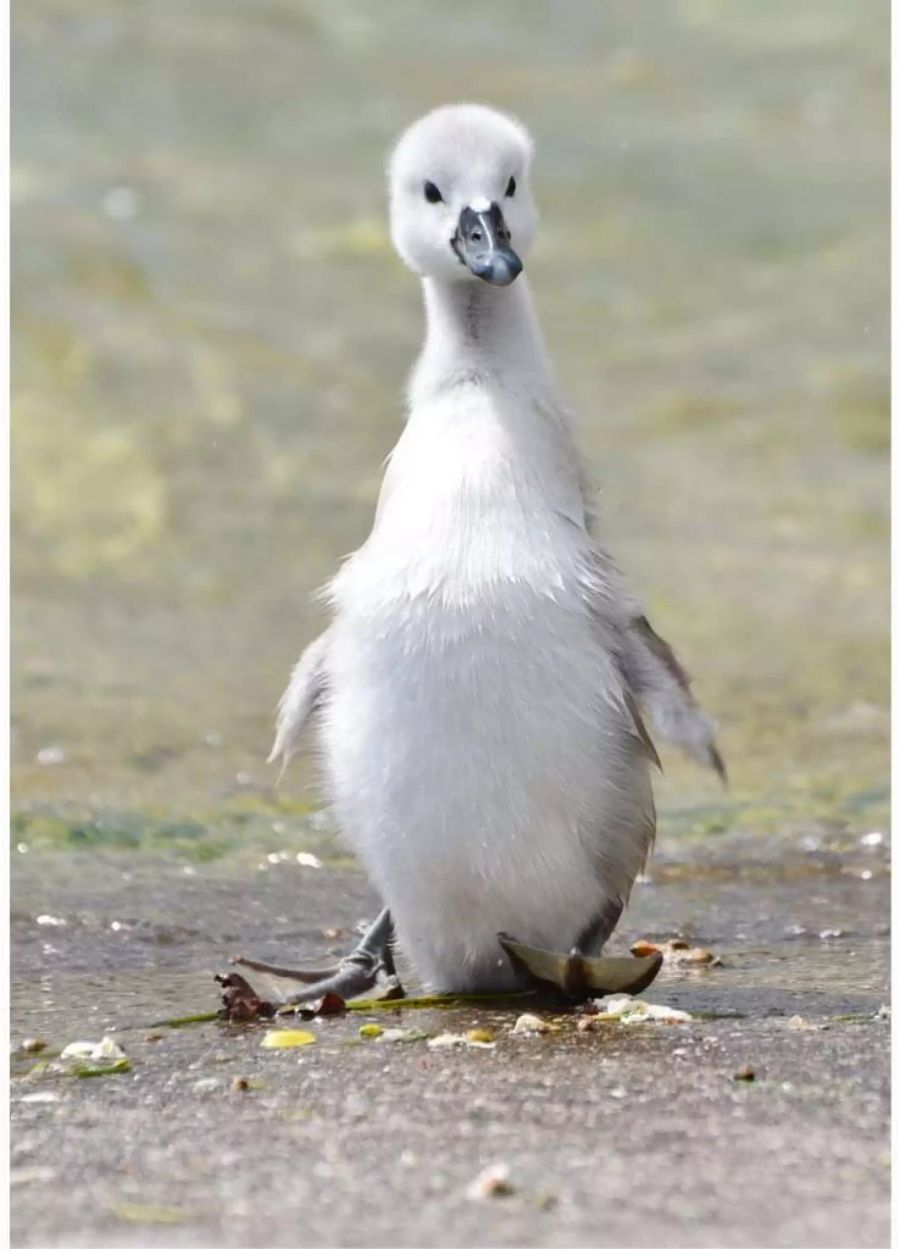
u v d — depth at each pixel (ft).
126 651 59.16
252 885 42.65
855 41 119.24
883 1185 24.31
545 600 31.81
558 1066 29.45
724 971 36.22
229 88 104.63
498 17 121.49
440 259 35.50
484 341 34.60
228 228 90.48
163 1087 29.07
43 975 36.65
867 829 46.39
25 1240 23.29
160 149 97.09
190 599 63.36
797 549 68.49
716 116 107.76
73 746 51.34
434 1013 33.04
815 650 60.39
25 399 75.20
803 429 77.92
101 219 88.94
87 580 64.54
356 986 34.47
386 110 103.81
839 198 97.86
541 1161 25.31
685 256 92.38
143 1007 34.42
